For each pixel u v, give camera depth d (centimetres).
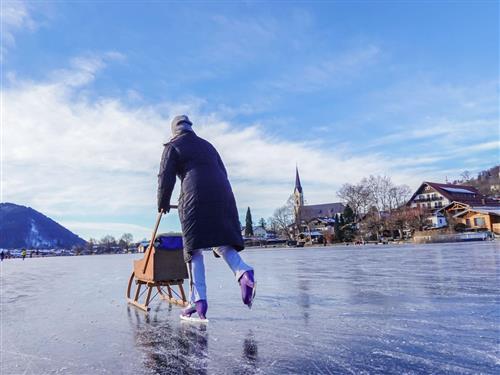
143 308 500
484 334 299
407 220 6781
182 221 386
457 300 455
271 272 1035
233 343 301
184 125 424
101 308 525
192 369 244
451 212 6619
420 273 831
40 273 1498
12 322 443
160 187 395
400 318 368
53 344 329
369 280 732
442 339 287
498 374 214
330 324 354
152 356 277
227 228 382
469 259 1254
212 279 870
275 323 369
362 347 274
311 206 12456
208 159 403
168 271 492
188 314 409
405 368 228
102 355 287
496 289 542
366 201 8431
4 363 276
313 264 1363
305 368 236
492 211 5828
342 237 7631
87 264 2408
